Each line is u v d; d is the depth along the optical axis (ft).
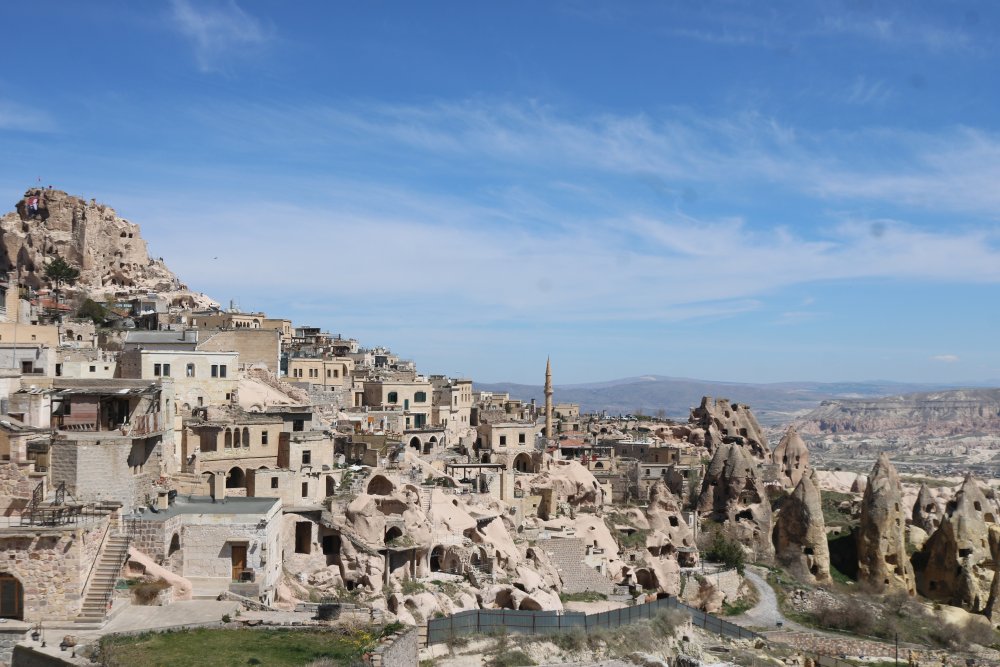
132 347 450.71
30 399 274.77
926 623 484.74
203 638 208.44
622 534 468.34
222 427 344.90
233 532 254.68
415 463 433.07
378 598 298.97
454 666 259.39
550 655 280.31
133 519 243.60
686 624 337.93
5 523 221.46
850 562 565.94
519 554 381.81
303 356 590.14
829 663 382.42
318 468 353.31
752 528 541.75
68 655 189.47
